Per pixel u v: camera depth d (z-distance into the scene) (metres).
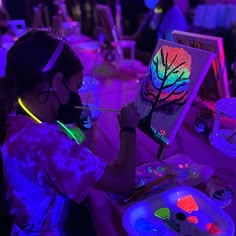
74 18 3.70
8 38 2.35
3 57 1.22
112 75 1.88
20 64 0.57
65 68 0.61
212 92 1.26
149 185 0.80
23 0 3.21
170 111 0.90
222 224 0.66
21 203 0.60
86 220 0.75
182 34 1.20
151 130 0.97
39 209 0.61
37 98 0.61
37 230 0.64
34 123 0.59
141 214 0.70
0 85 0.59
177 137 1.10
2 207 0.65
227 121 1.20
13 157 0.56
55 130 0.60
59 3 2.90
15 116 0.62
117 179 0.61
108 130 1.19
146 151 1.01
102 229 0.69
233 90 1.34
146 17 2.71
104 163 0.61
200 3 3.05
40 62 0.57
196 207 0.71
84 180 0.57
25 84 0.58
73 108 0.68
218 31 2.57
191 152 1.00
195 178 0.84
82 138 1.11
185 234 0.64
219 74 1.10
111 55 2.18
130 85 1.70
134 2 3.63
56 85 0.61
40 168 0.55
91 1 3.54
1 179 0.61
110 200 0.77
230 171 0.85
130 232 0.63
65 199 0.66
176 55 0.93
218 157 0.96
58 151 0.55
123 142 0.75
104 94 1.57
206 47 1.08
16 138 0.57
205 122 1.13
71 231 0.72
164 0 2.41
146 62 2.52
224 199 0.72
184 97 0.87
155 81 1.00
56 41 0.60
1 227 0.69
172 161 0.93
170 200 0.73
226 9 2.69
